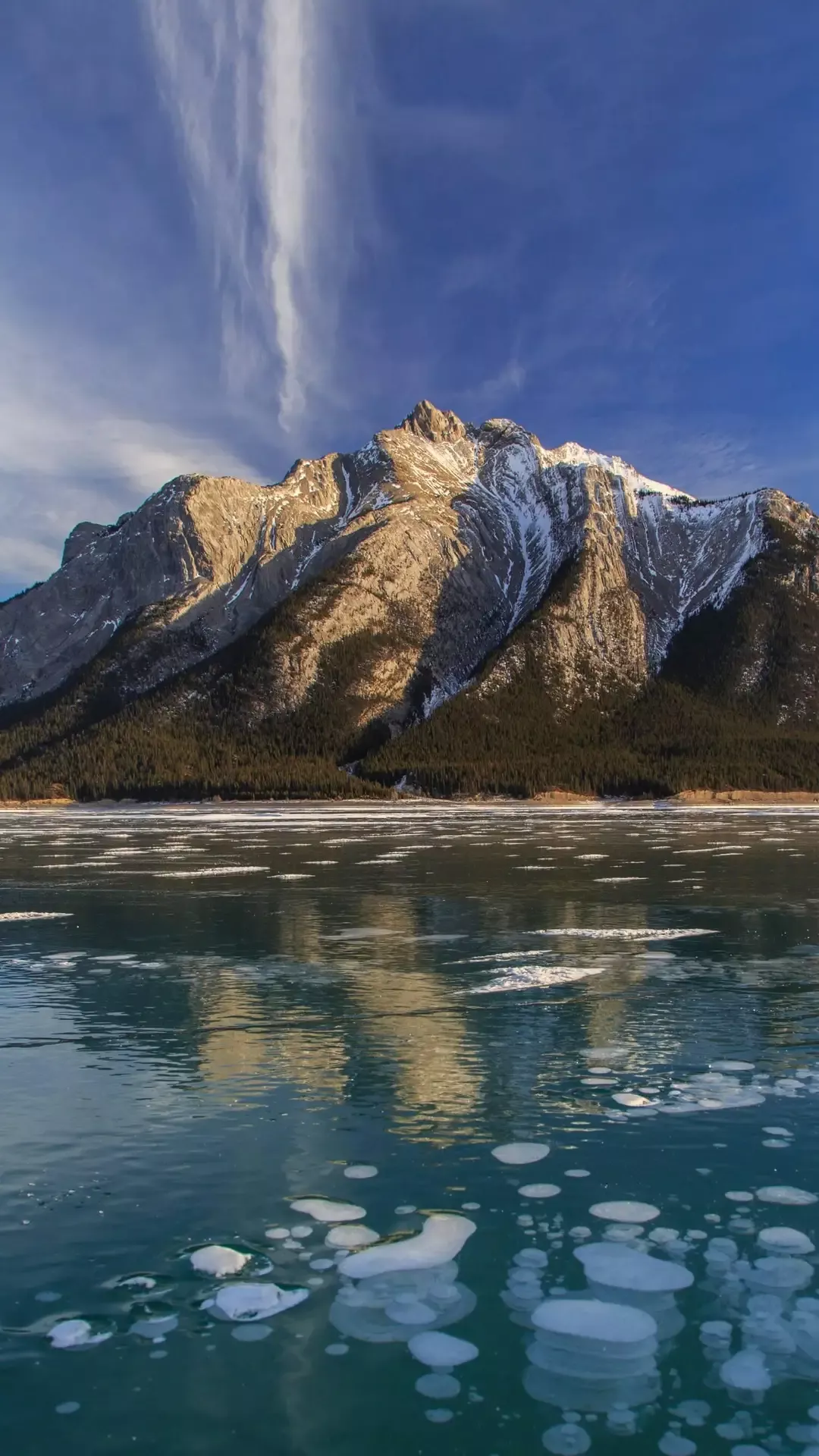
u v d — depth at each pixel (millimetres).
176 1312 7500
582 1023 16062
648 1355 6879
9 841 69375
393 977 19953
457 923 27297
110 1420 6258
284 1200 9414
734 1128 11266
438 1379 6664
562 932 25547
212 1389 6562
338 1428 6148
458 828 85062
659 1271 8016
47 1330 7254
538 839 67812
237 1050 14602
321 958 22188
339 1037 15352
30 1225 8922
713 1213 9086
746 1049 14539
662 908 30031
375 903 31812
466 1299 7633
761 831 76812
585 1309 7484
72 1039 15320
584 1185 9711
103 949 23500
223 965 21344
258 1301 7605
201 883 39000
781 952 22422
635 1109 11945
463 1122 11531
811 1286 7789
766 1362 6824
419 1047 14711
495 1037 15203
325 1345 7059
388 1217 9039
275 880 39688
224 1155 10562
